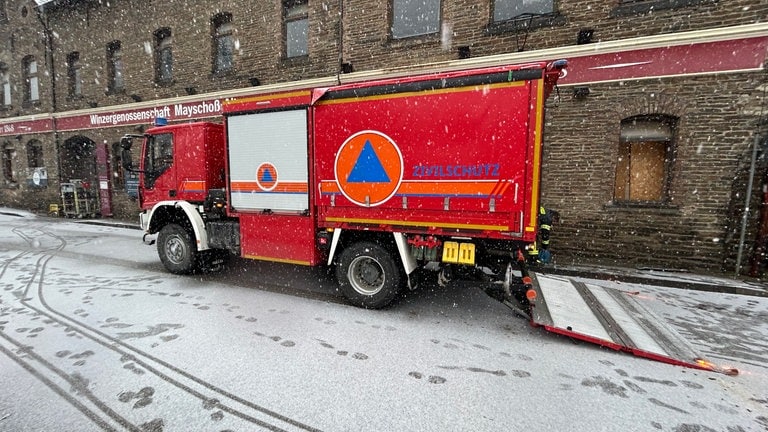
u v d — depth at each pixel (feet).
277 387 9.47
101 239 31.99
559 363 10.98
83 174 50.96
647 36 20.76
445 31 26.17
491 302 16.57
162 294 17.11
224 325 13.47
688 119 20.38
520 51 23.97
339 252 16.72
